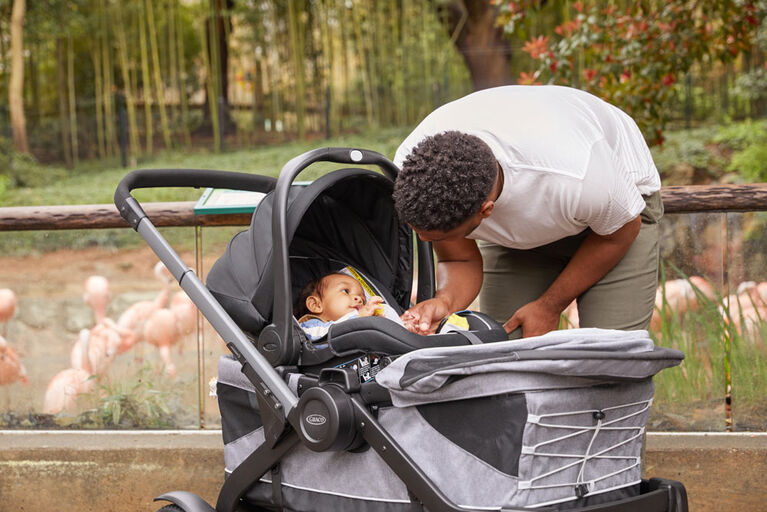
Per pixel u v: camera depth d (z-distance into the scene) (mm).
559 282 2393
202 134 15672
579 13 4492
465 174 1879
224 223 3039
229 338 2053
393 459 1821
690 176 10352
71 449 2943
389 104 14727
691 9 4477
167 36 16328
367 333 1870
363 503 1937
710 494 2803
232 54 16469
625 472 1953
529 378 1704
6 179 11859
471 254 2496
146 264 3191
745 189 2852
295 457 2062
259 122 15508
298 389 1997
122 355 3154
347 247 2453
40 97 16578
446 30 13188
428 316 2240
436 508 1756
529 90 2283
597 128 2203
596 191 2078
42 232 3180
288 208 2051
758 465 2777
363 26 14758
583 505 1833
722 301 2957
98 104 14625
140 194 10062
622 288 2400
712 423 2992
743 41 4625
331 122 15141
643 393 1924
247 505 2264
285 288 1942
